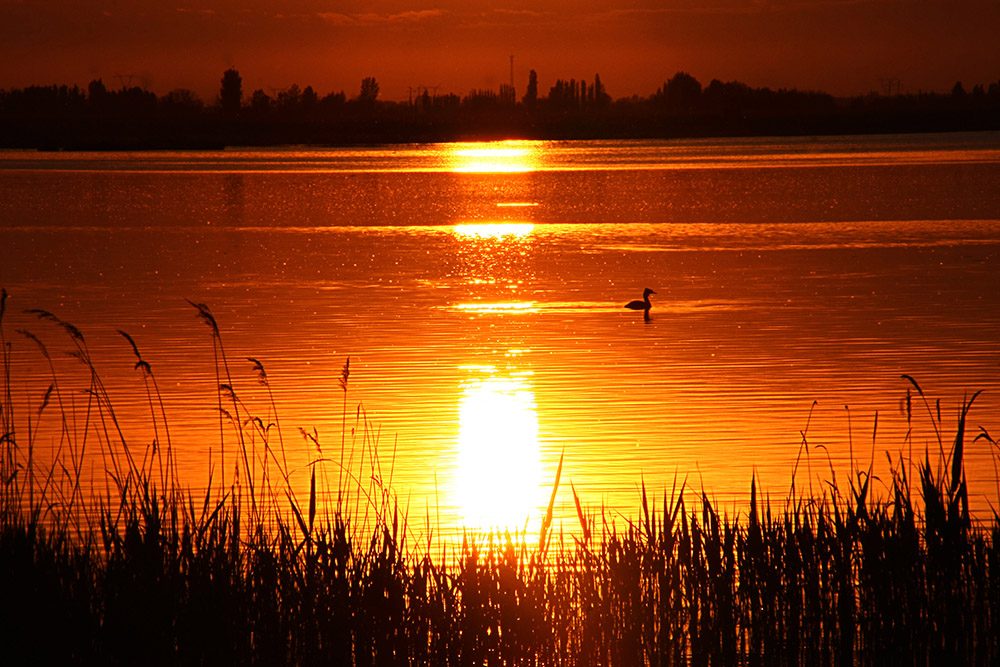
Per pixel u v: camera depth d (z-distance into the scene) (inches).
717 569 1402.6
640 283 4950.8
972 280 4815.5
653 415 2635.3
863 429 2472.9
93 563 1402.6
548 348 3494.1
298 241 6894.7
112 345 3531.0
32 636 1272.1
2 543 1414.9
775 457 2269.9
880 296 4441.4
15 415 2608.3
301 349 3484.3
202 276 5265.8
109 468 2165.4
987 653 1288.1
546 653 1289.4
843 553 1422.2
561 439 2433.6
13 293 4680.1
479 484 2106.3
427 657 1273.4
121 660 1262.3
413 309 4286.4
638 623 1331.2
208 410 2689.5
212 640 1272.1
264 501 1953.7
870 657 1300.4
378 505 1966.0
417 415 2659.9
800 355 3312.0
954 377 2967.5
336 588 1337.4
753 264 5541.3
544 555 1429.6
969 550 1405.0
